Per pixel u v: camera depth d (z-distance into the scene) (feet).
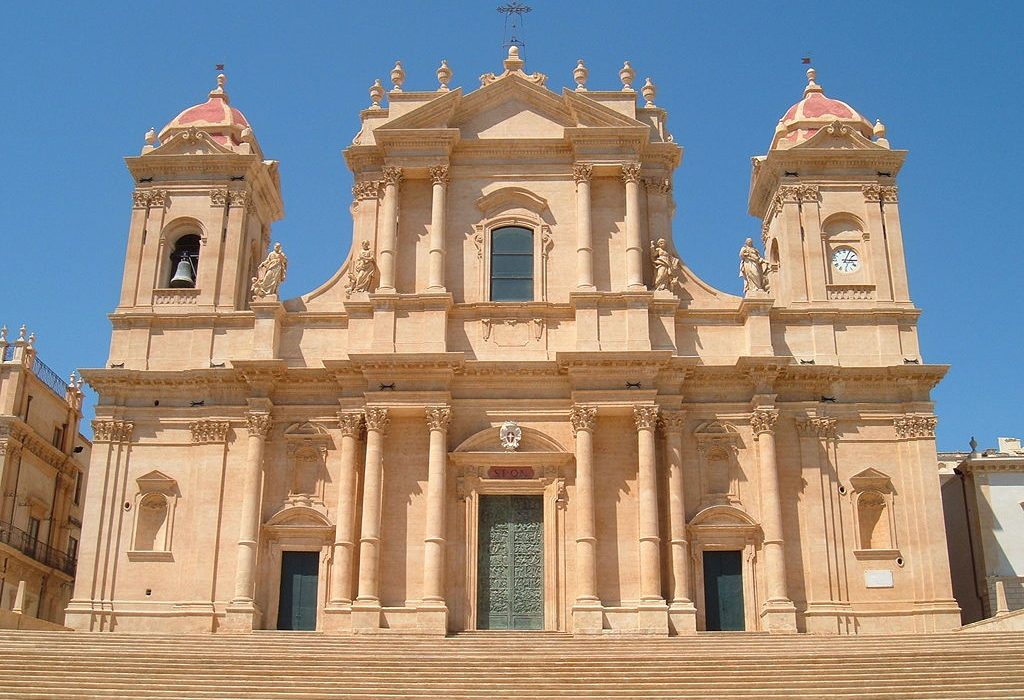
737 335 139.44
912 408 135.95
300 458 136.15
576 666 98.12
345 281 143.33
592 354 132.36
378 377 134.10
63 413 190.70
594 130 142.82
